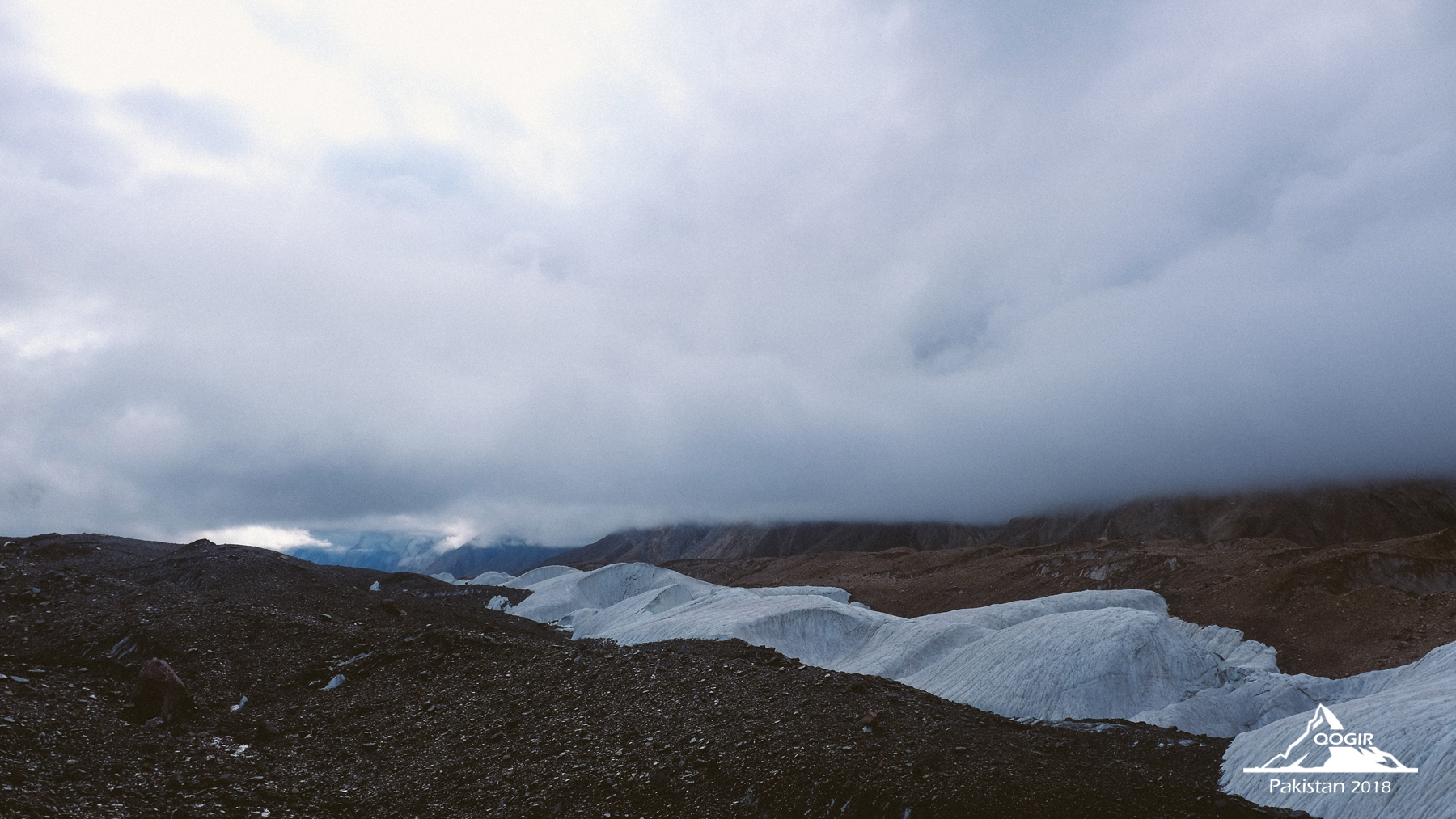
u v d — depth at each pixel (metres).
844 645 53.28
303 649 34.50
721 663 30.77
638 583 96.44
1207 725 32.09
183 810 17.38
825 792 17.84
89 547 68.31
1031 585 93.81
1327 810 20.30
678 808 17.98
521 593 94.56
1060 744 23.27
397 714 27.52
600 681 29.05
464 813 18.81
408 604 52.34
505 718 25.97
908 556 136.12
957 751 20.58
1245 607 60.06
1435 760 19.34
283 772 21.55
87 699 24.95
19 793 15.92
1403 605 52.56
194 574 53.59
